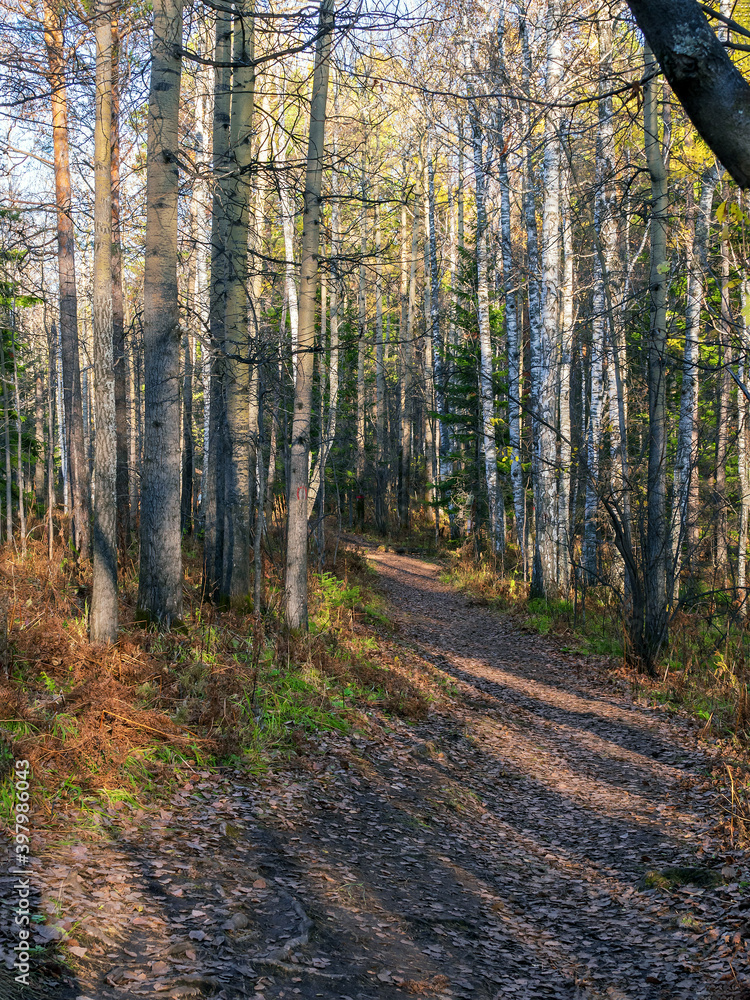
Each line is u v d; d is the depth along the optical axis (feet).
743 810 21.15
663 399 41.52
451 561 92.79
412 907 16.07
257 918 13.65
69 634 24.67
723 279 36.24
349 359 101.50
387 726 28.86
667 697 36.17
